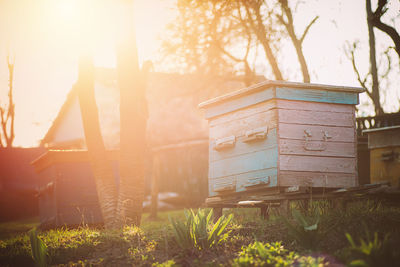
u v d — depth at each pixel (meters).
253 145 7.02
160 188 23.50
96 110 8.72
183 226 5.75
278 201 6.90
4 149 24.31
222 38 15.20
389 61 15.39
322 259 4.62
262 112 6.89
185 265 5.23
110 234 7.04
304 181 6.62
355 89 7.15
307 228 5.06
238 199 7.25
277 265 4.57
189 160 22.03
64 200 9.45
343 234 5.31
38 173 11.24
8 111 21.98
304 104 6.85
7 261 6.69
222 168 7.65
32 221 17.81
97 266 5.63
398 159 8.36
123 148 8.40
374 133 8.87
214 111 7.88
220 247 5.74
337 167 6.91
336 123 7.05
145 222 11.94
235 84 22.66
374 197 6.98
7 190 23.67
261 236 6.00
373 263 4.10
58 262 5.98
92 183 9.72
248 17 12.90
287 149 6.61
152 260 5.58
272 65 12.64
